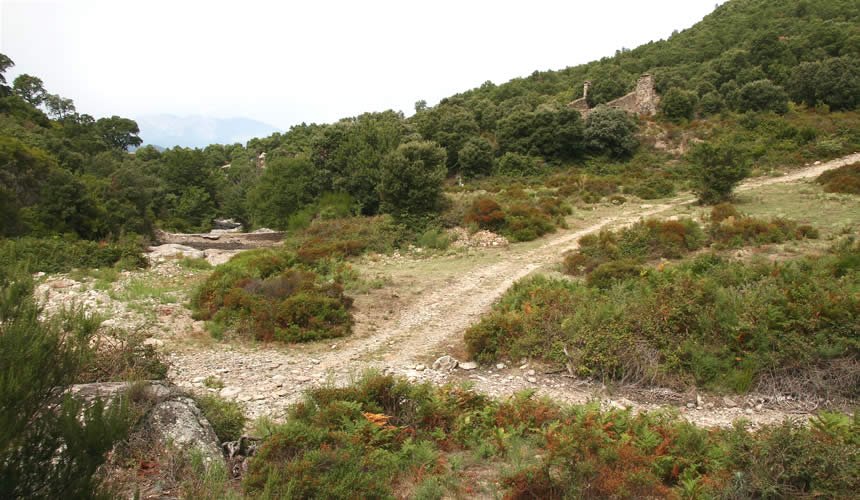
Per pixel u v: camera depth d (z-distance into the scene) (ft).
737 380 28.19
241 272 53.01
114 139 286.46
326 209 102.78
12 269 15.44
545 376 31.32
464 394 24.99
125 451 16.07
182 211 195.93
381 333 39.99
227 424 20.99
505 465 19.16
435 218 79.71
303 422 20.47
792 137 117.60
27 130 165.89
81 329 14.60
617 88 172.96
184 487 14.89
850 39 153.07
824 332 28.96
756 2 236.84
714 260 46.11
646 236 57.52
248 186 210.18
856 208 65.00
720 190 79.00
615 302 35.32
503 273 55.93
